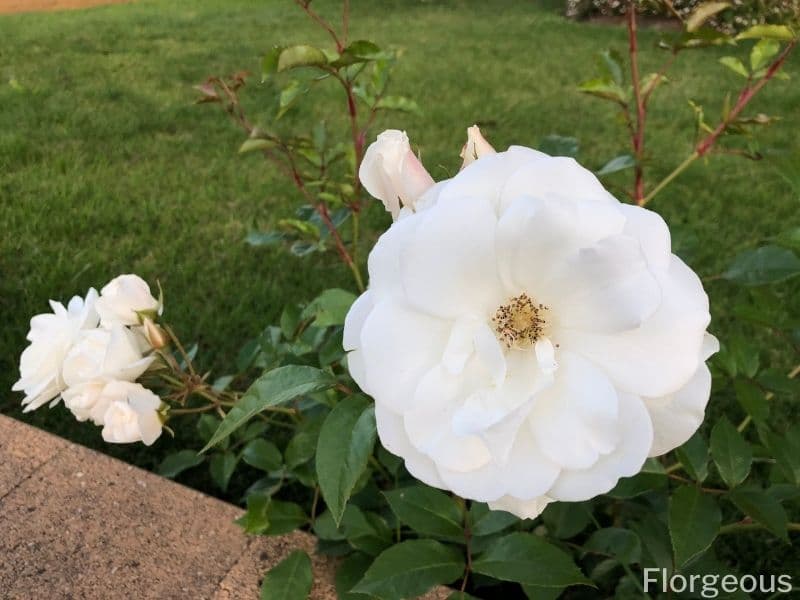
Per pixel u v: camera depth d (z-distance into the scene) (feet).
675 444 0.55
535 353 0.54
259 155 2.61
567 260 0.50
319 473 0.64
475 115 3.00
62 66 3.67
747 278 0.98
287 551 1.05
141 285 0.77
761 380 0.94
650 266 0.51
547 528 0.97
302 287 1.86
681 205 2.26
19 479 1.16
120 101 3.18
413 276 0.51
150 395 0.74
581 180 0.51
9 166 2.50
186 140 2.77
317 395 0.99
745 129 0.97
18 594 0.99
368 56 0.89
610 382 0.52
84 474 1.17
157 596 0.99
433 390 0.52
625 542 0.93
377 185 0.65
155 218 2.21
